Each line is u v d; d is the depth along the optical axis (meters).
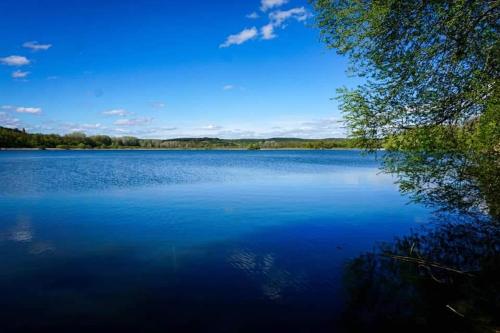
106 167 55.12
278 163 73.56
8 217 18.70
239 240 14.52
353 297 9.16
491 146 10.35
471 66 10.12
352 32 11.21
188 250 13.16
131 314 8.36
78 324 7.91
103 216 19.09
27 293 9.41
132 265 11.52
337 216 19.45
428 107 10.80
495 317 8.05
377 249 13.28
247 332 7.66
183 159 90.88
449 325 7.76
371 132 11.86
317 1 11.70
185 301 9.02
